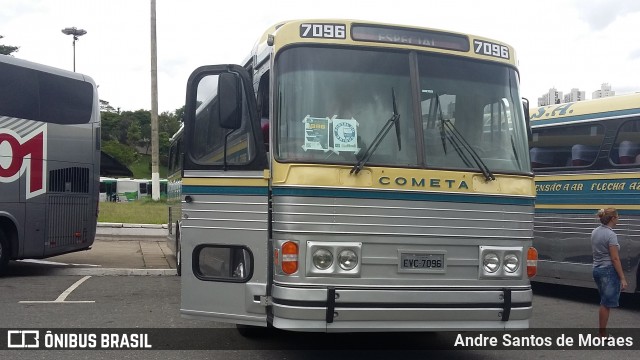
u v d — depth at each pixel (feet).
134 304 33.83
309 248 19.94
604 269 28.63
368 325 20.18
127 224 77.97
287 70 21.34
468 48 23.17
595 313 35.76
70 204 44.98
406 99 21.83
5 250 42.19
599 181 37.86
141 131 339.36
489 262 21.49
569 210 39.45
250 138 21.71
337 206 20.20
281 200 20.31
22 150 42.47
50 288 38.19
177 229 45.39
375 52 21.98
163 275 44.73
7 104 41.93
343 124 21.12
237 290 21.68
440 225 21.03
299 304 19.81
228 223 21.83
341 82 21.47
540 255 41.27
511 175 22.33
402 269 20.54
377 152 21.04
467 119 22.53
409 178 20.86
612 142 37.47
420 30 22.59
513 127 23.39
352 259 20.16
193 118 22.53
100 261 51.39
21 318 30.12
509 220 21.95
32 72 43.29
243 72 21.79
